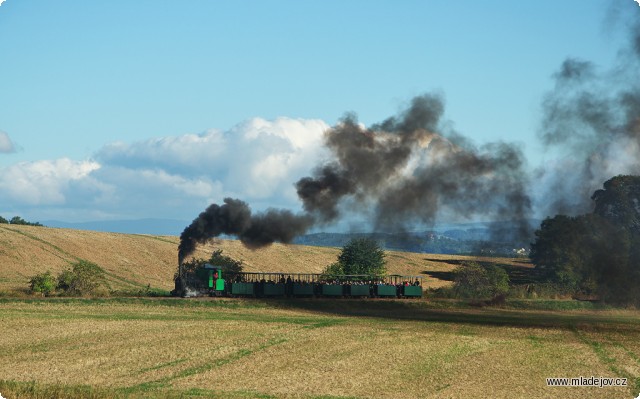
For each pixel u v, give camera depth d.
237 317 71.25
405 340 58.22
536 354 53.97
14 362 45.44
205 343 53.84
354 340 57.38
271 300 83.94
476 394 40.22
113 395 36.53
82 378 41.53
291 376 43.41
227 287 84.62
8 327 58.38
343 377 43.53
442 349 54.41
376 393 39.84
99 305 74.88
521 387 42.38
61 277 86.19
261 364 46.72
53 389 36.94
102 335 56.09
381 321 73.06
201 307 77.69
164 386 40.19
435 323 72.81
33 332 56.50
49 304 73.94
